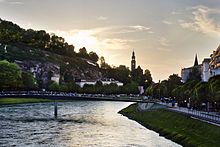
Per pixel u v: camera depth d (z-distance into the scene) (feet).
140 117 370.12
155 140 230.68
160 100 552.41
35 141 223.51
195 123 237.66
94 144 217.97
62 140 230.07
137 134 259.80
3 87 617.62
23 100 646.74
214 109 327.06
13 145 208.74
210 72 460.55
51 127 294.05
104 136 249.75
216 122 210.18
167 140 230.07
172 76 597.11
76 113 446.19
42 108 512.63
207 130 211.00
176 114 295.07
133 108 503.61
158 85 620.49
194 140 201.87
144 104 496.23
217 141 184.55
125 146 211.00
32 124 310.24
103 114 439.22
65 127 296.71
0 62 655.76
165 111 338.34
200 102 316.19
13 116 373.81
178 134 231.30
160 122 299.58
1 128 278.46
